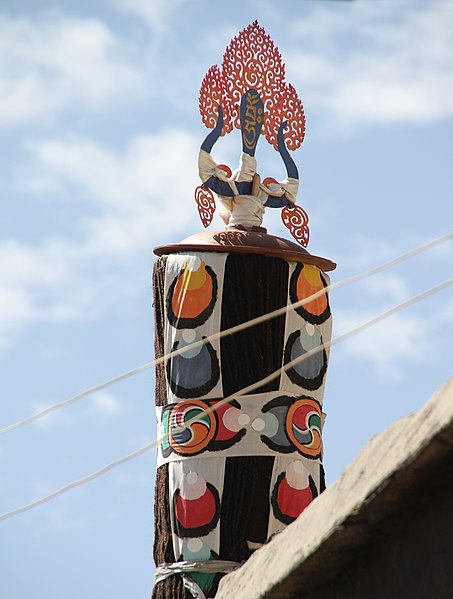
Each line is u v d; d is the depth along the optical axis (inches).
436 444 225.3
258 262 533.0
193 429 521.7
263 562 289.3
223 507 513.7
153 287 549.6
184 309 532.1
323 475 538.0
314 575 266.2
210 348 525.3
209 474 516.7
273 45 593.0
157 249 547.5
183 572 512.1
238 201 559.8
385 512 242.2
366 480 244.1
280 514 515.2
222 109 571.5
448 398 229.8
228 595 300.7
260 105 581.9
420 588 238.5
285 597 277.9
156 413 539.5
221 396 523.5
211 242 537.6
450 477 231.3
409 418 243.9
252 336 526.6
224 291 530.0
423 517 239.0
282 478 518.6
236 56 581.3
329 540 252.7
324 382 546.3
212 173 559.2
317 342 541.0
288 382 529.0
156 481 532.7
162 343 539.5
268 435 520.4
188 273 533.6
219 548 509.7
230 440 518.9
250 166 567.8
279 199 572.1
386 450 243.9
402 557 244.2
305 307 538.9
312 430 531.5
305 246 572.4
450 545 231.0
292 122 590.2
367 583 255.4
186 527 514.6
